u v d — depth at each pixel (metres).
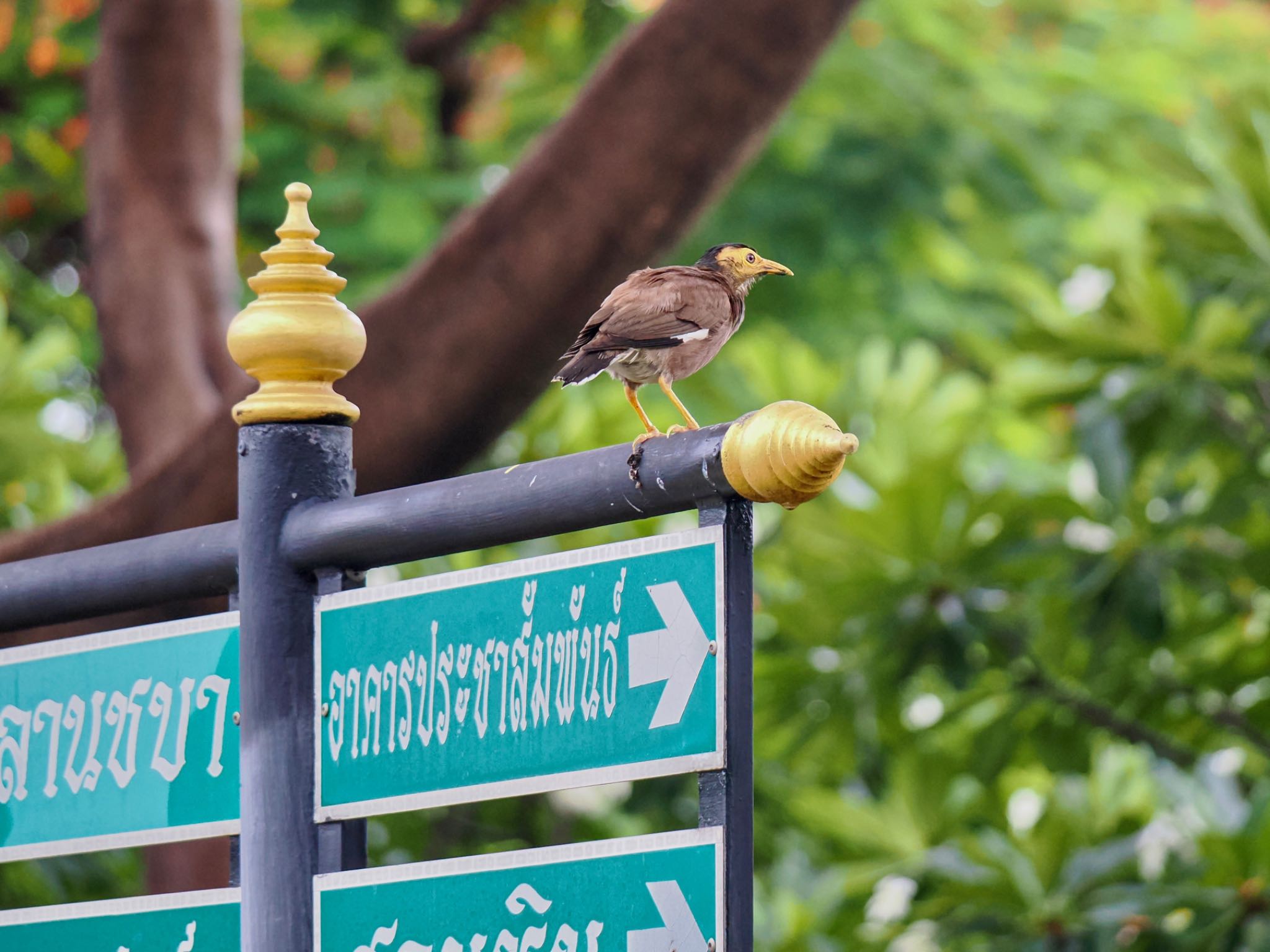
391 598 5.30
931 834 13.50
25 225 21.22
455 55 20.16
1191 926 11.52
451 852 15.38
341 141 20.61
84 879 13.52
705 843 4.47
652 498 4.77
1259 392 12.22
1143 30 21.77
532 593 4.97
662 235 9.21
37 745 6.24
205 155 12.56
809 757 13.27
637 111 9.06
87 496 16.42
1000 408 14.94
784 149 19.64
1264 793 11.64
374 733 5.27
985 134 20.00
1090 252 13.27
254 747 5.47
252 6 19.64
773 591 14.05
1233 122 12.55
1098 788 13.21
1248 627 13.17
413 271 9.47
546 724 4.87
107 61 12.49
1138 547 12.24
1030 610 12.83
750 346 14.48
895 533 12.37
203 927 5.64
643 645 4.69
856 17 19.38
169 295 12.09
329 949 5.23
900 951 13.87
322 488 5.66
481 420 9.36
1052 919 11.90
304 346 5.69
